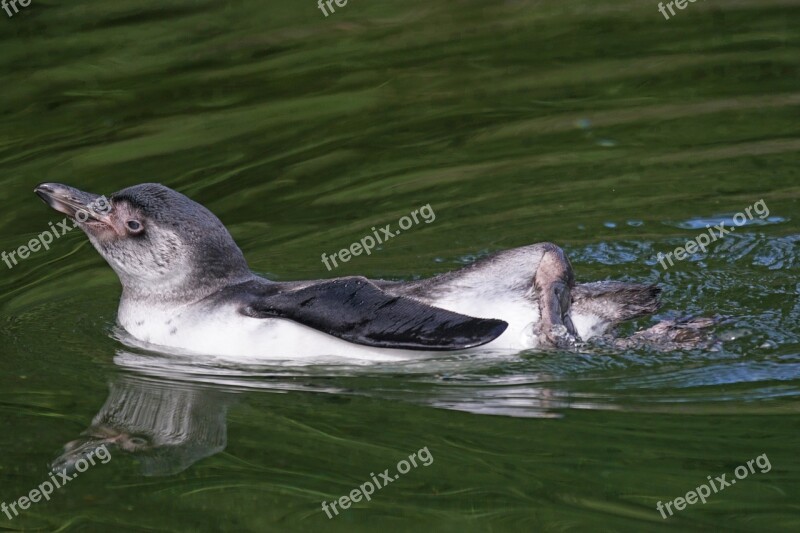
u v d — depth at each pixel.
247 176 22.67
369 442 14.32
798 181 21.55
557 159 22.94
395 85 26.27
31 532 12.91
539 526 12.68
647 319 16.86
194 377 16.16
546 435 14.23
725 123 23.94
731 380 15.11
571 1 30.42
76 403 15.63
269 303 16.05
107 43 28.19
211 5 30.20
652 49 27.47
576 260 19.27
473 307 15.45
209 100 25.61
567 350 15.55
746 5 29.58
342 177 22.62
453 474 13.61
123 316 17.12
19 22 29.56
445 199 21.69
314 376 15.84
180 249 16.33
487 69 26.77
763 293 17.67
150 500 13.41
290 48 28.08
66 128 24.61
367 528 12.73
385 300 15.36
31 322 18.19
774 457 13.59
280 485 13.57
